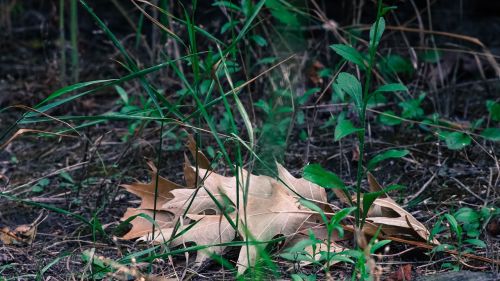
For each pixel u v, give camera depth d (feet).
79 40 18.04
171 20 14.12
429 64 15.37
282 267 8.89
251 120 13.21
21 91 16.01
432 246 9.02
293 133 13.50
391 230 9.25
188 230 9.23
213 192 9.56
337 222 7.95
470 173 11.76
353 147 12.76
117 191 11.38
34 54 18.19
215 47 15.14
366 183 11.62
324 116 14.12
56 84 16.17
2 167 12.92
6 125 14.73
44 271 8.66
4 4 18.99
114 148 13.43
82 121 14.29
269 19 14.35
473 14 16.20
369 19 16.11
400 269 8.68
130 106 13.03
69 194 11.69
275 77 13.39
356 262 8.40
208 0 16.25
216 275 8.95
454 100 14.53
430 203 10.85
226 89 14.14
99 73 16.81
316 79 14.33
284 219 9.14
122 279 8.68
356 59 8.37
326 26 13.91
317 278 8.64
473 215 9.37
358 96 8.45
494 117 12.01
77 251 9.76
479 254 9.23
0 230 9.79
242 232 8.89
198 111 8.85
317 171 8.53
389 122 12.93
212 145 12.95
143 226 9.80
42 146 13.82
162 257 8.93
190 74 15.62
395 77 14.49
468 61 15.67
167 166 12.65
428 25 16.16
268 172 10.61
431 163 12.23
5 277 9.02
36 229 10.37
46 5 19.25
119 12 18.17
